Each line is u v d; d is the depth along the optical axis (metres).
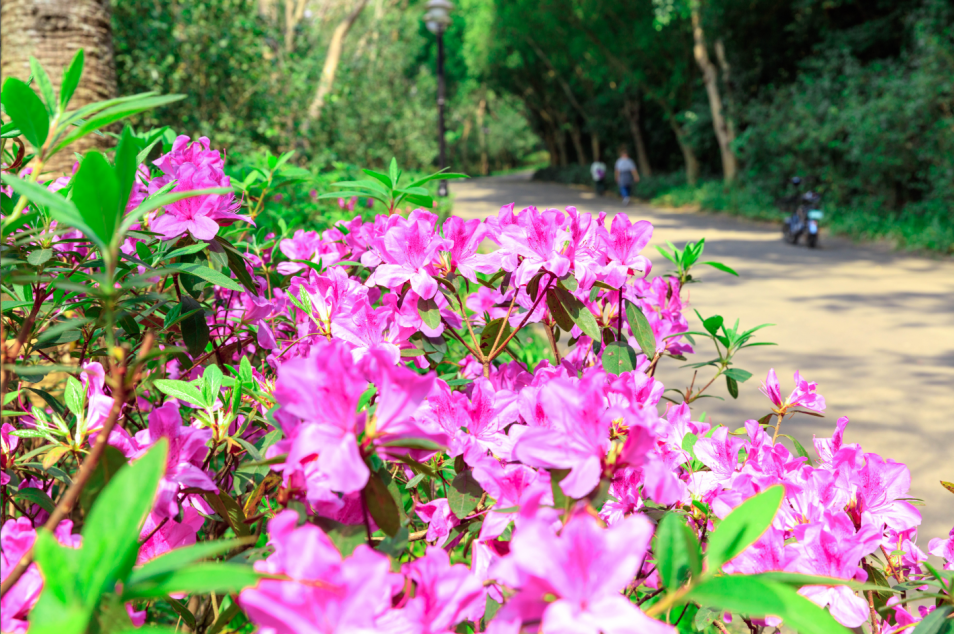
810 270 10.05
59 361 1.92
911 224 12.55
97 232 0.71
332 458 0.73
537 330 4.80
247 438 1.45
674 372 5.57
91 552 0.55
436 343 1.39
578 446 0.82
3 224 0.91
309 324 1.64
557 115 36.78
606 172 30.50
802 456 1.45
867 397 4.85
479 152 58.03
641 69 24.09
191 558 0.58
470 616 0.88
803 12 17.75
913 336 6.41
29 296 1.41
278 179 2.41
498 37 27.88
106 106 0.88
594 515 0.78
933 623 0.89
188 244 1.36
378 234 1.65
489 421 1.12
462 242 1.43
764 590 0.63
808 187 16.12
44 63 4.09
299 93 9.91
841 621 0.90
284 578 0.63
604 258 1.48
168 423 0.99
